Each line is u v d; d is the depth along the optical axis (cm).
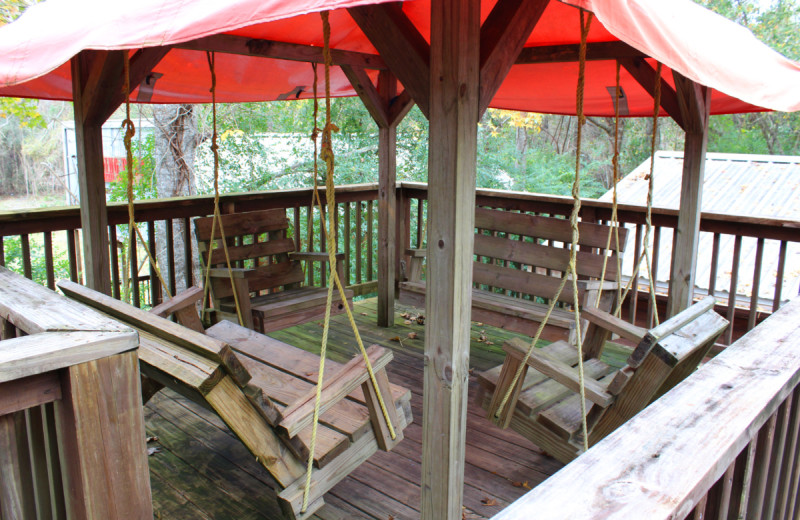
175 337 188
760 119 1569
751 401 123
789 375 136
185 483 264
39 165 2100
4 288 168
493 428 324
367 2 131
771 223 380
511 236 658
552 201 479
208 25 158
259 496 255
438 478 192
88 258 326
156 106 849
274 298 402
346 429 219
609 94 474
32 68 199
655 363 215
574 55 373
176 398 350
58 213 359
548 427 250
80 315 142
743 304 548
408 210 559
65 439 129
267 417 189
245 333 306
